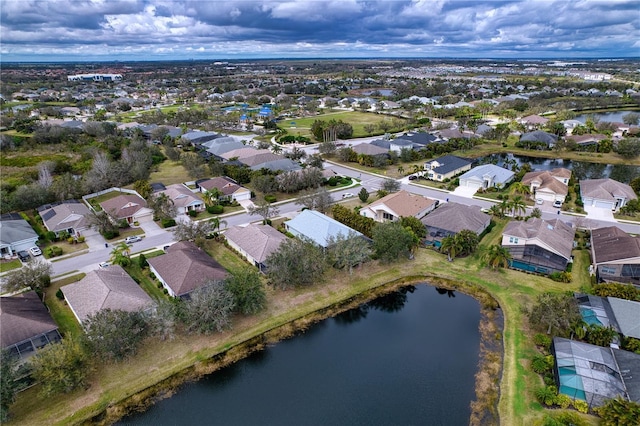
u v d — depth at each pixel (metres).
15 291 53.88
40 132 137.38
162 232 73.19
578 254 64.31
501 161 124.50
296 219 72.31
